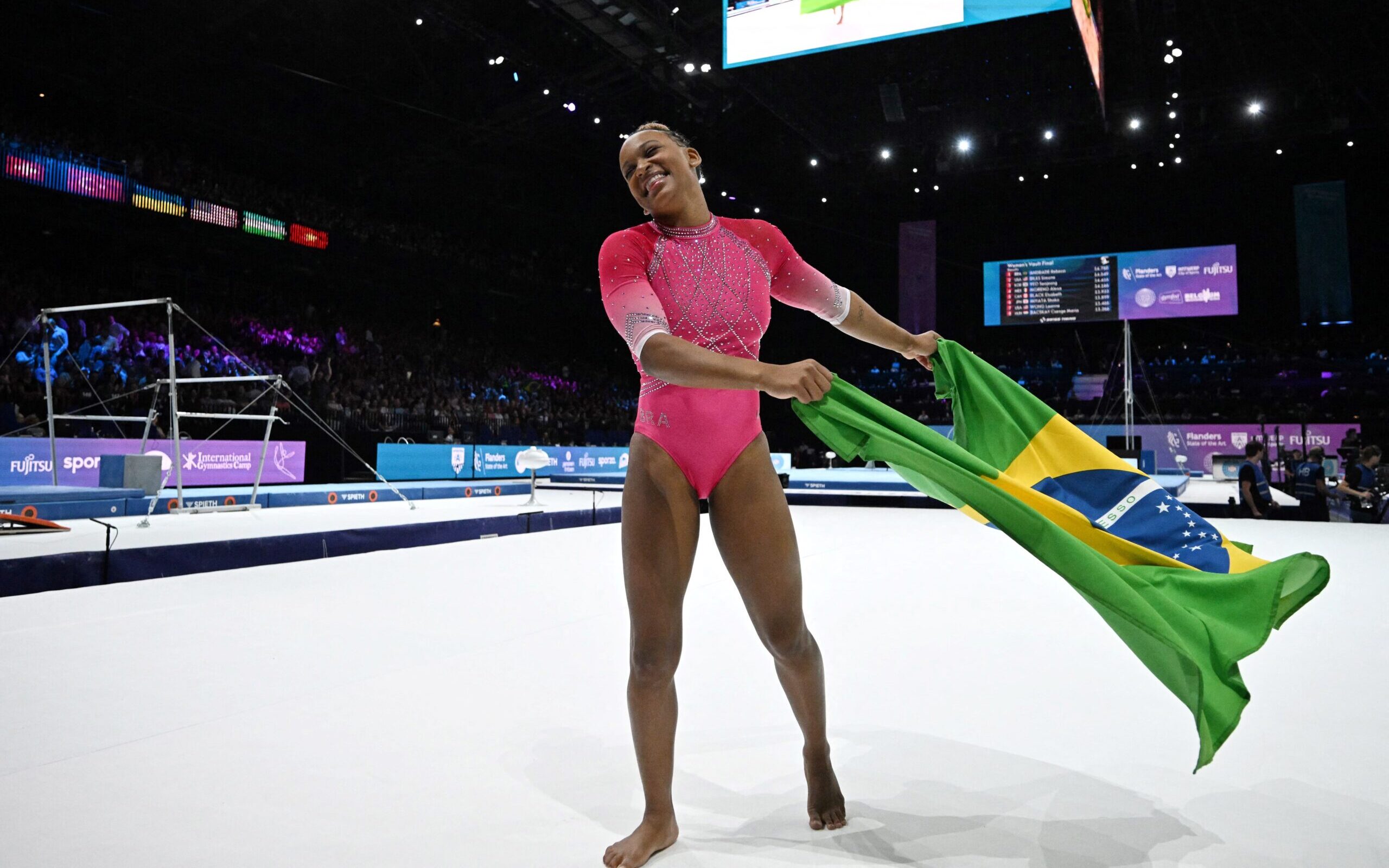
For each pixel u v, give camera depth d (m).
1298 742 2.26
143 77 14.21
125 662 3.04
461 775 2.02
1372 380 18.00
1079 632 3.65
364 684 2.80
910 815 1.80
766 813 1.82
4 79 13.41
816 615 4.02
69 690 2.70
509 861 1.59
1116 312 18.78
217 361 13.95
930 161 18.25
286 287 17.12
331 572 5.26
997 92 15.35
